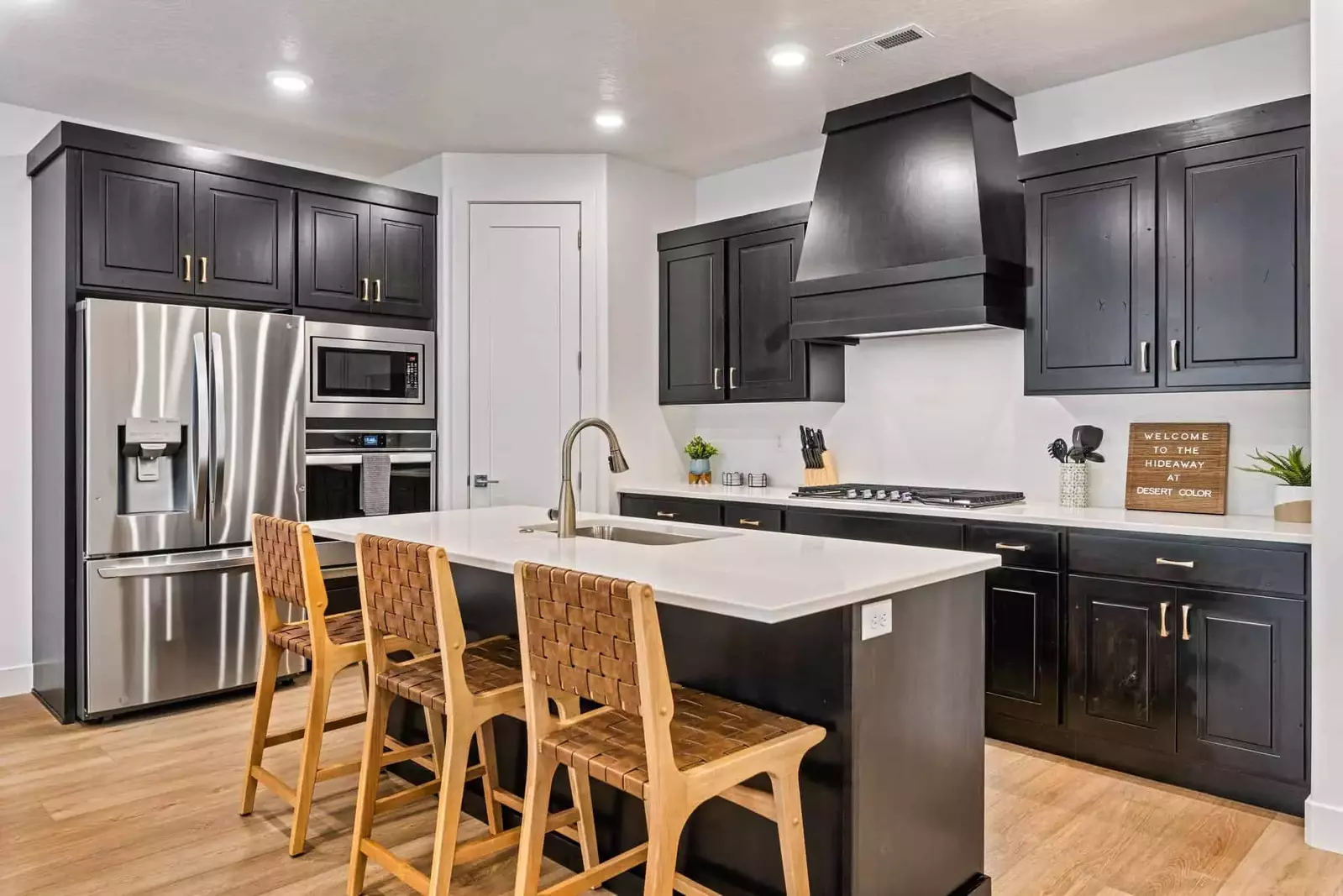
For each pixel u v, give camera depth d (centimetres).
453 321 466
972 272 331
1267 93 323
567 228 472
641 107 398
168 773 305
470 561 231
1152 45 333
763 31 319
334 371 426
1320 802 254
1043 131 379
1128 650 303
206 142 446
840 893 185
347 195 435
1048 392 345
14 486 394
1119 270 324
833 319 378
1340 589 252
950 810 212
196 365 373
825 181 392
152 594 365
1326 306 254
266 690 272
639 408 493
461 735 200
